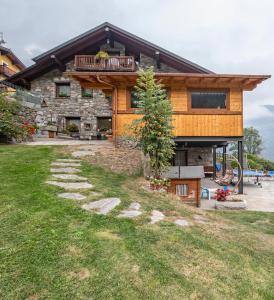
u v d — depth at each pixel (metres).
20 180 5.59
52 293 2.56
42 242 3.31
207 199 11.16
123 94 11.56
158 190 7.14
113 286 2.72
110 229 3.89
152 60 18.55
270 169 29.12
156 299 2.63
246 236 4.69
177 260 3.34
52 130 16.80
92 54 19.30
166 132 8.27
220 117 11.74
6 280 2.66
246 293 2.96
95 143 12.12
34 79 19.72
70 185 5.74
